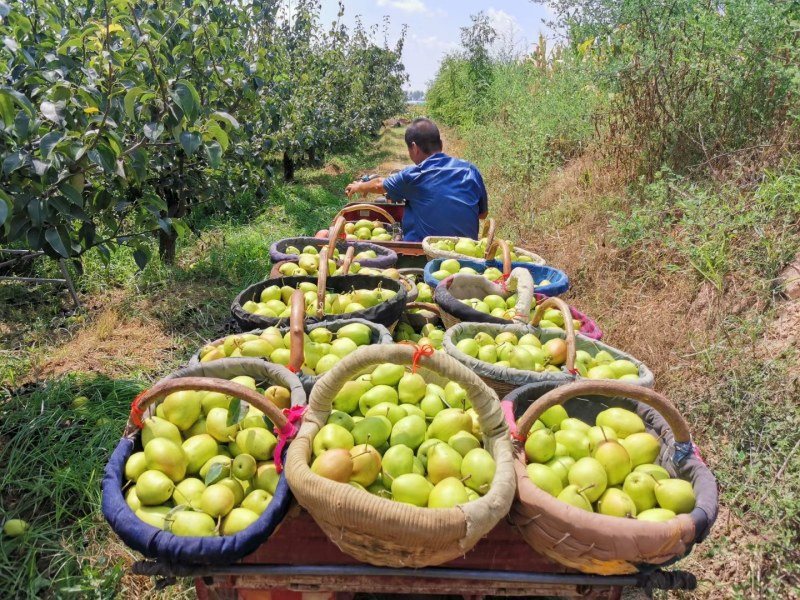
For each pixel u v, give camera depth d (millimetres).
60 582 2363
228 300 5422
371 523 1523
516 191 8266
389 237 5047
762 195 4199
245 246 6668
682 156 5684
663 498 1828
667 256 4879
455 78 22906
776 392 3244
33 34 3879
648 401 1917
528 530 1747
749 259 4199
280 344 2639
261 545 1763
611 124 6551
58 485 2719
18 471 2842
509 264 3439
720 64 5324
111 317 4621
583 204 6555
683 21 5727
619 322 4453
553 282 3773
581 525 1619
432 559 1617
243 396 1873
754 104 5230
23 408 3270
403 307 3096
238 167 7312
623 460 1951
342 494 1550
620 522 1602
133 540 1621
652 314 4352
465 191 4891
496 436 1919
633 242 5074
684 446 1947
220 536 1707
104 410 3307
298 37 12289
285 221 8781
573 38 9500
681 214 5215
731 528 2707
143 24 3930
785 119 4812
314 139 12578
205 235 7375
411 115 45156
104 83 3566
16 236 3301
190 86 3445
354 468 1825
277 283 3367
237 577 1826
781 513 2625
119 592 2371
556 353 2652
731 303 4055
